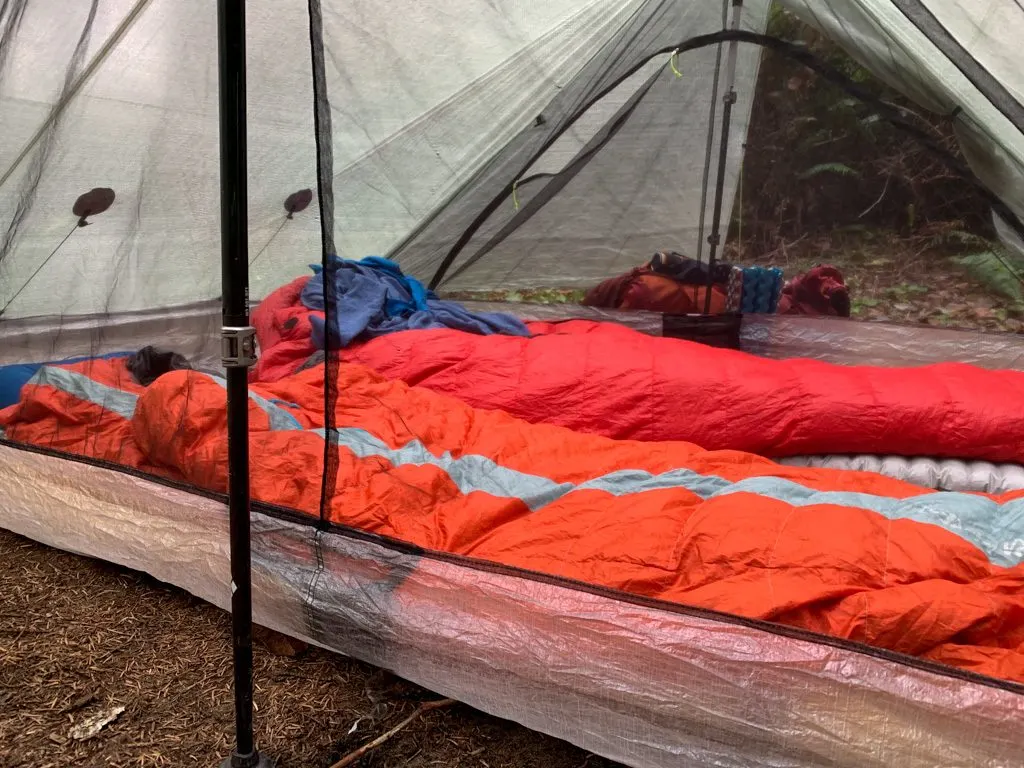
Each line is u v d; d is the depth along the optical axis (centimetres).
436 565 198
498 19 349
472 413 284
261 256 319
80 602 235
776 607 173
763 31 354
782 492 216
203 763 175
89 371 259
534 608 184
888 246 382
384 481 222
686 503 217
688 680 170
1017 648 170
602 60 371
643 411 288
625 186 414
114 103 241
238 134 138
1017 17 200
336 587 205
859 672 160
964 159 323
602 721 177
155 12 239
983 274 369
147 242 243
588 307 450
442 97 368
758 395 283
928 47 269
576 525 211
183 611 232
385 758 179
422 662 194
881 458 285
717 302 421
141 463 247
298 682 204
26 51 253
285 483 221
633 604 179
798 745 162
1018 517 204
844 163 367
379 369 319
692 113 386
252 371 302
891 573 182
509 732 191
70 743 179
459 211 425
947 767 151
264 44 290
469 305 473
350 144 369
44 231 255
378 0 319
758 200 397
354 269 386
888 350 397
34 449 265
